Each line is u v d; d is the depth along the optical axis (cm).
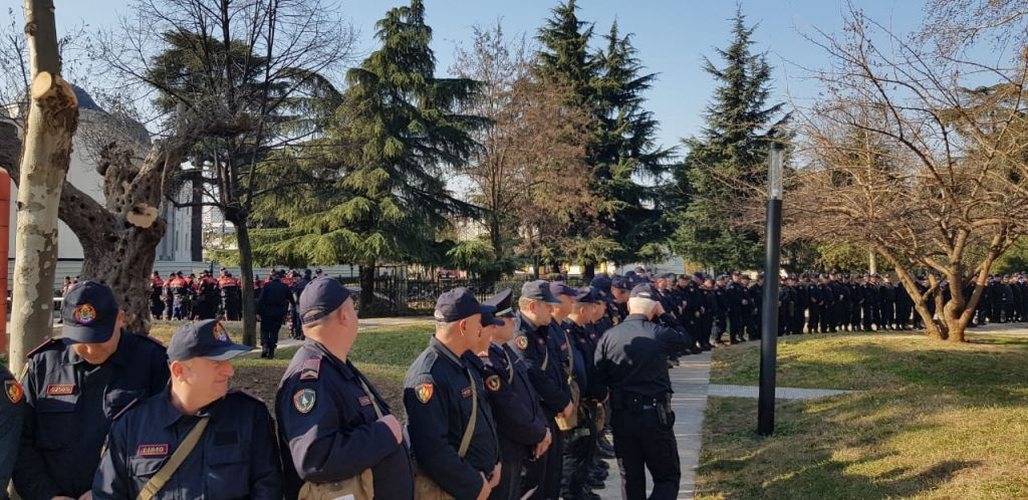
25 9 473
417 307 2770
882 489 538
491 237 3008
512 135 2833
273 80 1434
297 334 1830
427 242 2783
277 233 2727
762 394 795
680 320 1456
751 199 1513
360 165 2620
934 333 1482
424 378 355
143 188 743
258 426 281
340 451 273
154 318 2331
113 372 318
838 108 1020
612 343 529
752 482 623
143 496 264
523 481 477
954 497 491
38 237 462
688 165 3716
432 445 345
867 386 1052
